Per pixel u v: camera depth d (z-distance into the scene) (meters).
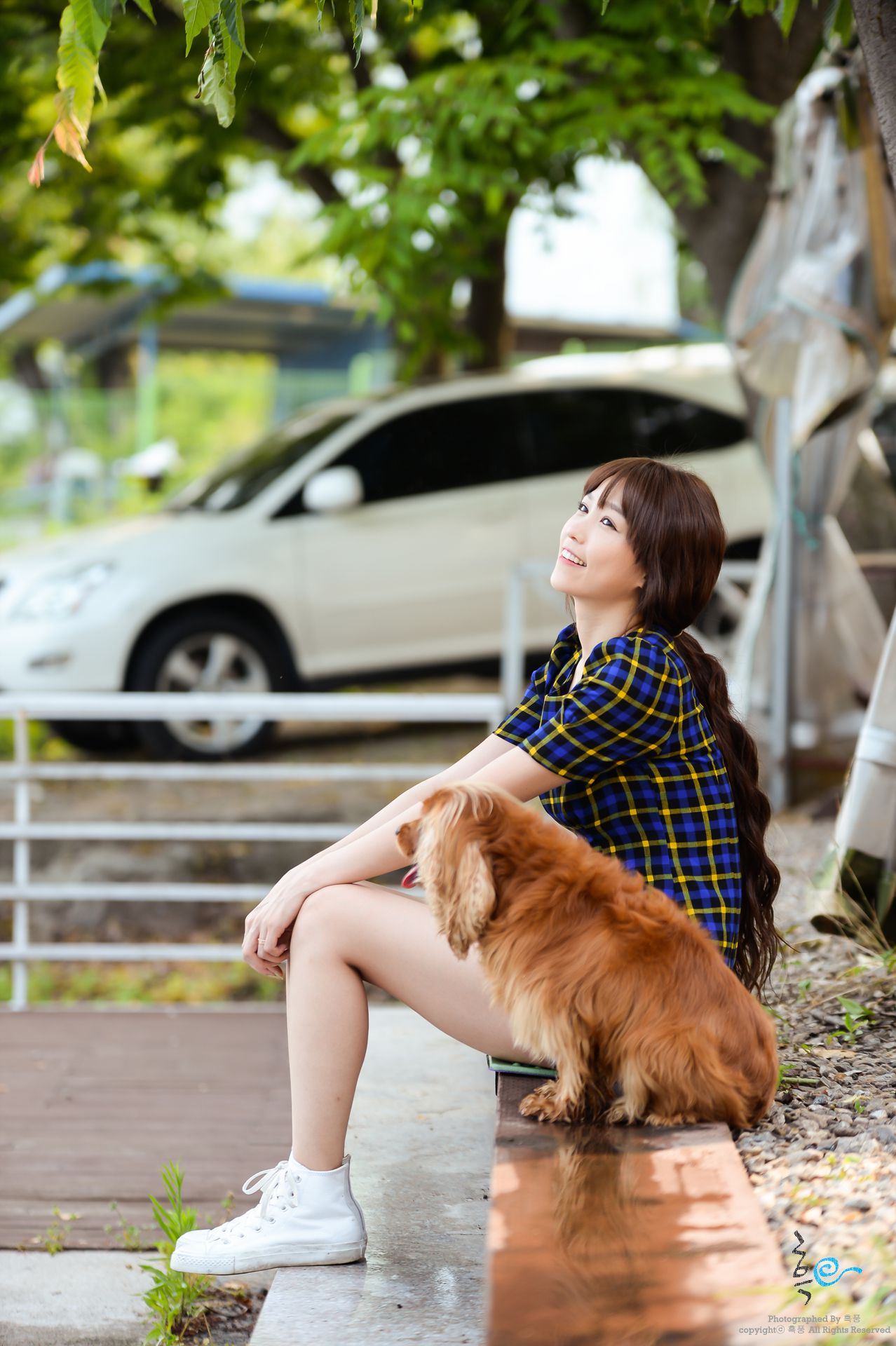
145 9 2.11
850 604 6.09
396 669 7.80
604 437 8.23
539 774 2.07
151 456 14.46
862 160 5.08
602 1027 1.87
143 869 6.43
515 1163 1.77
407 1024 4.12
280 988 6.02
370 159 6.91
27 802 5.00
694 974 1.90
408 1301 2.23
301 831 4.88
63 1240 3.09
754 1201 1.64
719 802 2.14
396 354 9.95
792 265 5.33
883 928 2.98
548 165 7.05
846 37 3.05
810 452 5.73
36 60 7.67
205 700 4.83
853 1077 2.44
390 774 4.94
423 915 2.21
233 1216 3.16
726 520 8.16
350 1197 2.34
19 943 4.93
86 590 7.21
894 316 5.30
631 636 2.13
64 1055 4.31
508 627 7.07
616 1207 1.63
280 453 8.08
